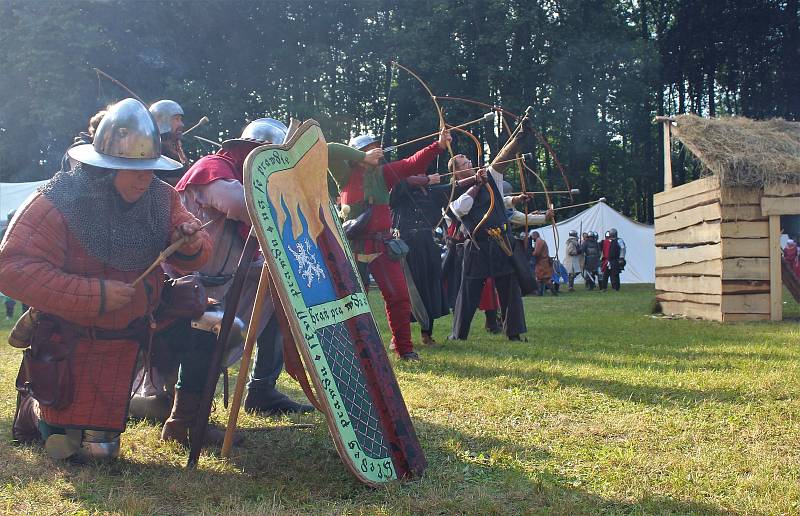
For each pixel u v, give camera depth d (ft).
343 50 97.86
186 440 14.12
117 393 12.67
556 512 10.80
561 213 118.73
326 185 13.57
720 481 12.16
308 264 12.28
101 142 12.05
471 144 96.48
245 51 95.50
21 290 11.75
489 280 34.55
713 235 40.34
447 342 29.99
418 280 28.68
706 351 26.23
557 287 73.00
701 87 128.16
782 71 119.85
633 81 103.40
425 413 16.79
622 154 121.49
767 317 39.70
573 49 99.25
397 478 12.09
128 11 86.69
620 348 27.58
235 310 12.77
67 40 81.56
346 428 11.65
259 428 15.61
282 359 17.13
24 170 87.61
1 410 17.20
